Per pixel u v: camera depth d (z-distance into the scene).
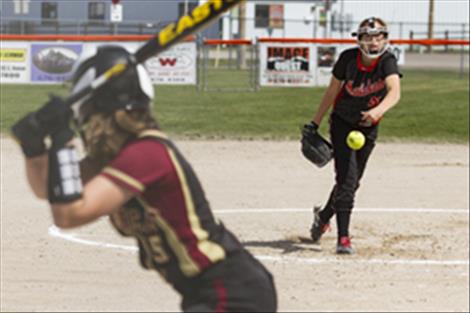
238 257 9.26
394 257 21.09
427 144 40.22
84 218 8.36
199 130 42.41
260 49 60.72
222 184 30.00
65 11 81.56
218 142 39.31
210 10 8.56
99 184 8.45
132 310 16.58
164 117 46.53
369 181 31.28
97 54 8.66
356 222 24.95
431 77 79.62
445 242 22.69
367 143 20.92
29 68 56.22
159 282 18.58
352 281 18.98
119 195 8.50
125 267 19.72
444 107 53.12
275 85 61.31
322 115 21.33
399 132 43.50
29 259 20.17
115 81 8.55
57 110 8.27
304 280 18.98
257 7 109.06
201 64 61.69
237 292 9.20
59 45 55.81
